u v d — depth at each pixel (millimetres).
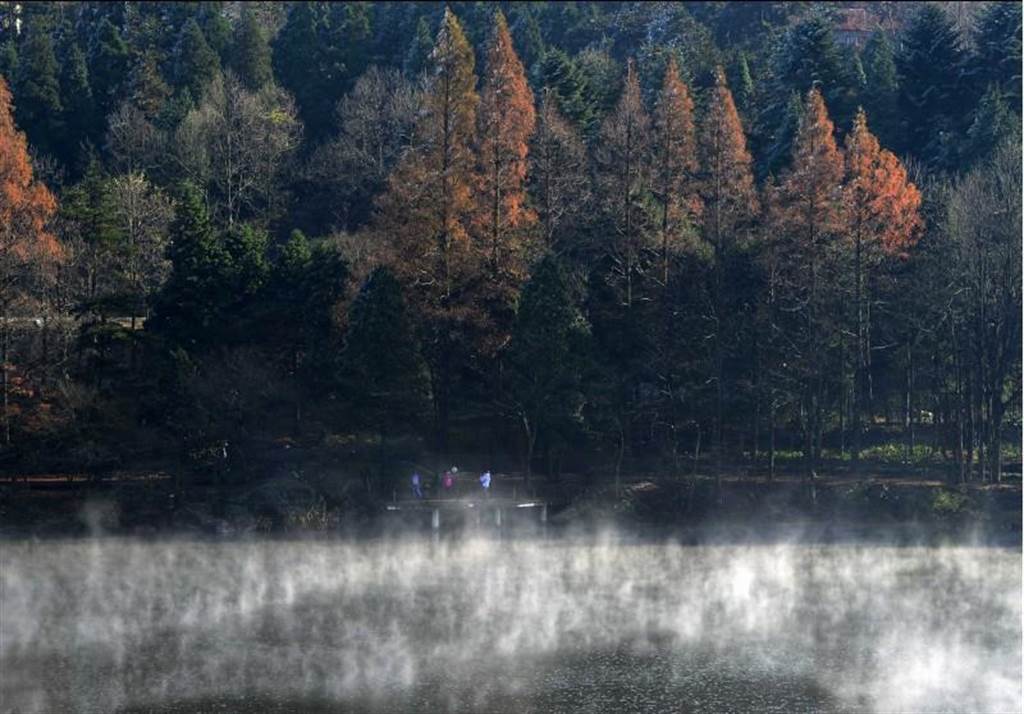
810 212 80562
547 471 83562
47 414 76750
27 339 80875
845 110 108375
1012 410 90375
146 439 77062
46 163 113875
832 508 78125
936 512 76562
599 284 84250
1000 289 80188
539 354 78125
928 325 82188
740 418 83438
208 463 76812
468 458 84438
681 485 79688
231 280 82750
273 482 75500
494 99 85375
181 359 76875
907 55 111688
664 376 81688
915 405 91000
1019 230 78875
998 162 83375
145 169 111625
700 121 104188
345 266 83812
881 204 81250
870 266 83062
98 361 78000
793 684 47000
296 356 85062
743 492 79750
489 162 84312
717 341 81625
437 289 82875
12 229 79375
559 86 106875
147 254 92375
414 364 77938
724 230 84000
